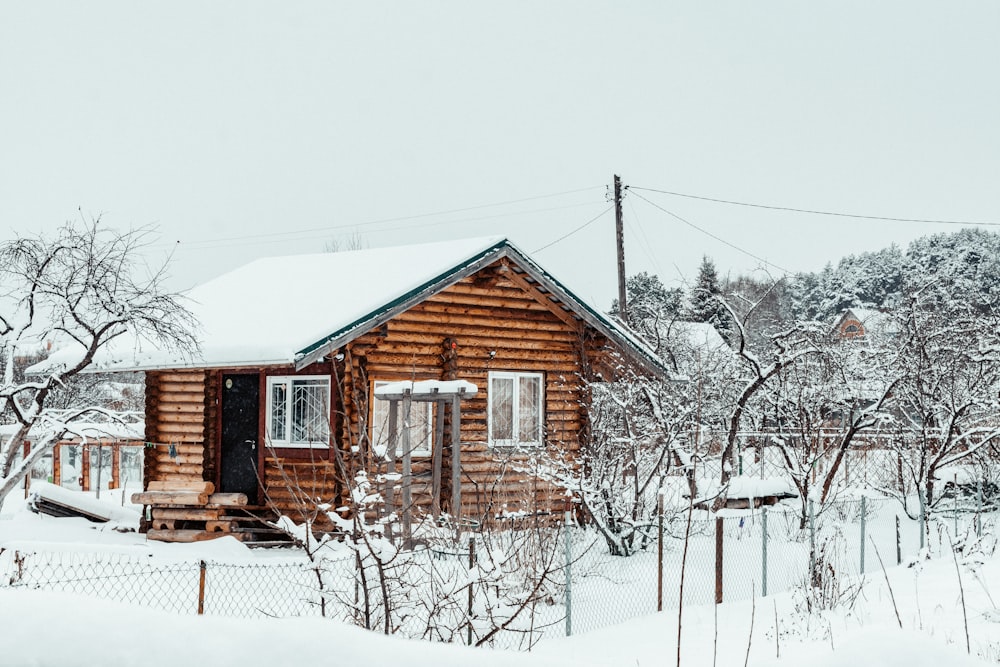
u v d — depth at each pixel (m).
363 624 9.12
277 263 23.67
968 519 21.12
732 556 17.14
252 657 4.23
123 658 4.25
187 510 18.08
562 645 10.79
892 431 22.52
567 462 20.05
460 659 4.34
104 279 16.69
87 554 16.00
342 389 17.89
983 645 9.50
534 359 20.17
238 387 18.97
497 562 9.78
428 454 18.69
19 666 4.24
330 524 17.53
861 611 11.95
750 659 9.74
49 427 18.09
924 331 23.86
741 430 24.47
